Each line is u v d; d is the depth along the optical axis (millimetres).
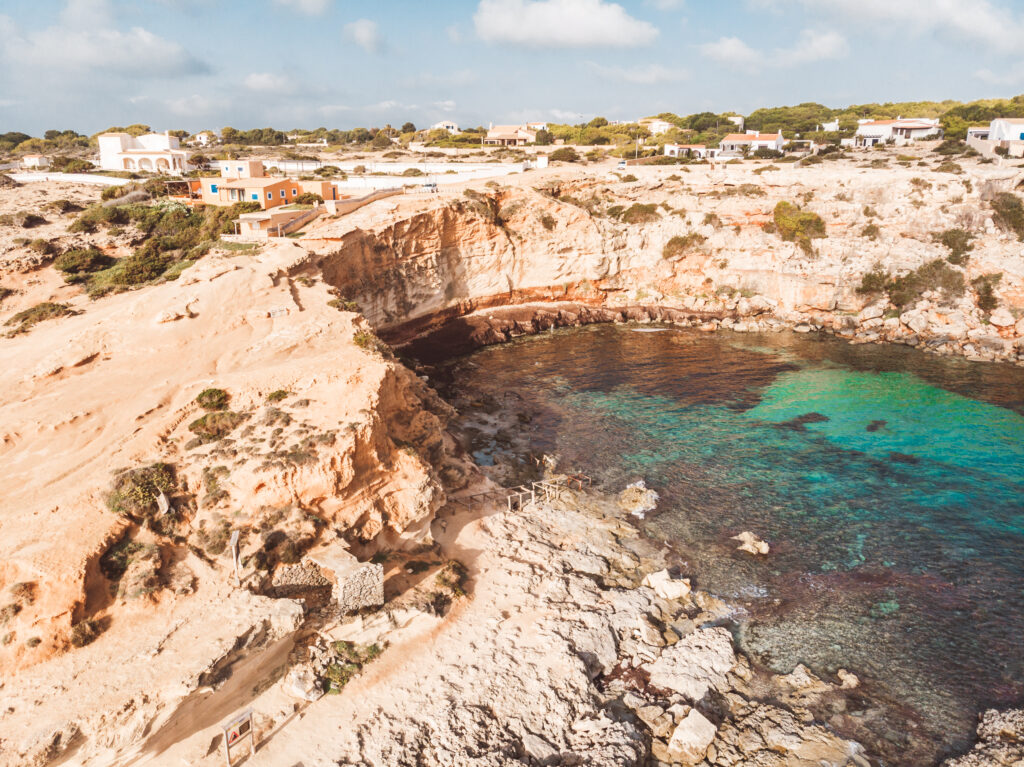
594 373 59969
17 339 39719
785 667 26156
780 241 76125
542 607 29016
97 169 95500
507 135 149875
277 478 26578
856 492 38719
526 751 22219
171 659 20469
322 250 54875
